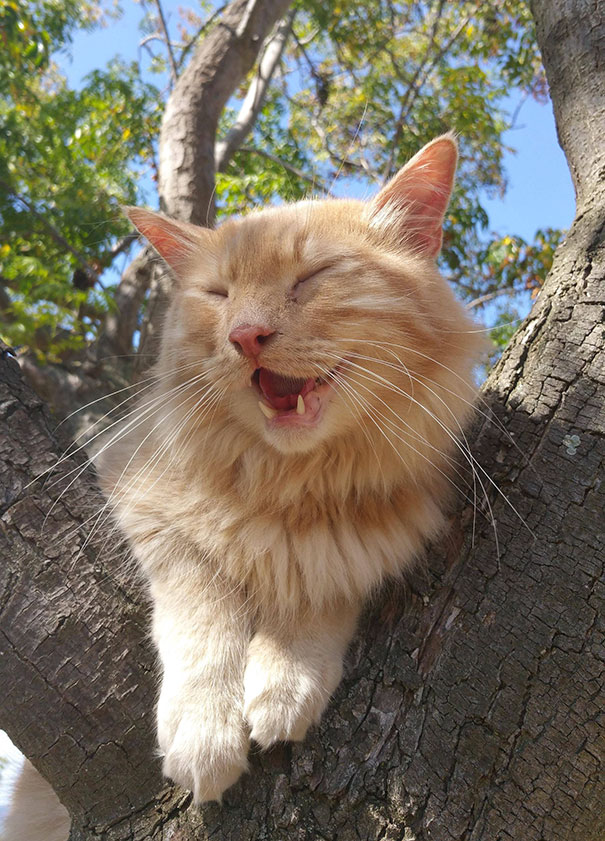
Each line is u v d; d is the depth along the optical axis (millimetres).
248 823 239
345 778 238
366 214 353
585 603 237
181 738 258
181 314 357
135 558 316
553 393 278
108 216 864
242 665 298
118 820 251
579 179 324
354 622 308
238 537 323
